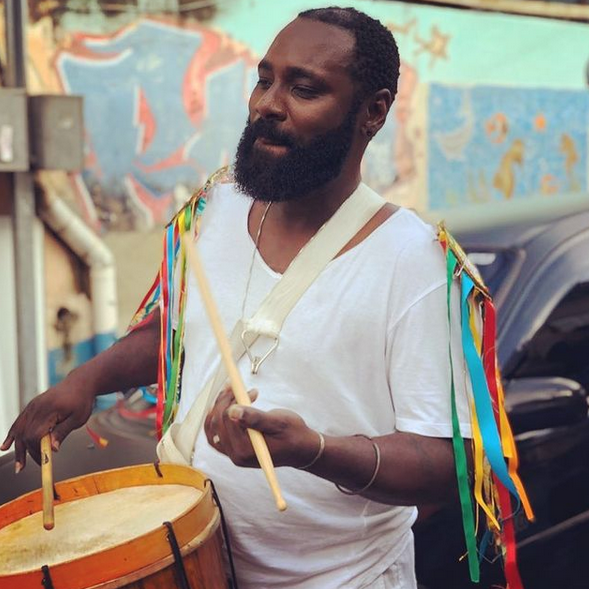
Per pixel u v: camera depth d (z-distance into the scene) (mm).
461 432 1728
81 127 5180
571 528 3299
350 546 1816
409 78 7355
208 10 6367
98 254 5902
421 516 3008
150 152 6254
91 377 1967
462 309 1758
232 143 6574
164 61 6250
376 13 7125
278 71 1736
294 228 1807
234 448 1519
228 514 1800
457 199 7719
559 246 3631
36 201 5707
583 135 8344
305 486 1771
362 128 1789
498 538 1864
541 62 7973
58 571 1514
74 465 3111
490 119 7789
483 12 7594
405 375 1728
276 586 1811
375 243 1758
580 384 3443
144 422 3395
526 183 8070
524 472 3207
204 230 1921
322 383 1726
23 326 5293
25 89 5094
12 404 5457
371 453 1627
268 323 1736
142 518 1723
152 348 2027
